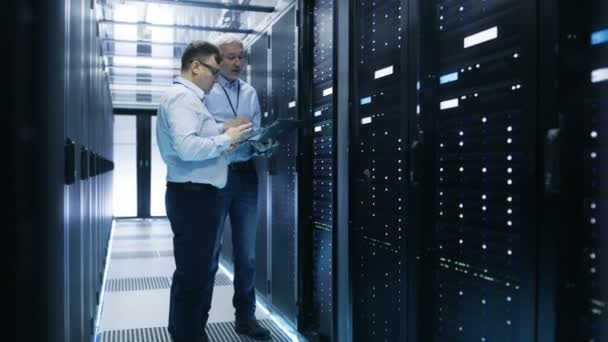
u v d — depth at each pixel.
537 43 1.56
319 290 3.66
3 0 1.47
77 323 2.38
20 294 1.51
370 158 2.79
